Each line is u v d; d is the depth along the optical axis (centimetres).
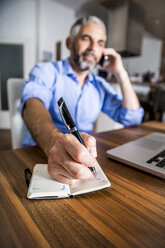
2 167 40
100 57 97
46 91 76
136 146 53
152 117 321
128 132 77
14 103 95
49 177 33
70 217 25
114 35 369
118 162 46
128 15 338
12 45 341
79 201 29
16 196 29
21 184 33
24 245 20
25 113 60
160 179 38
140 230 23
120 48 364
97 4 377
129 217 26
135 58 665
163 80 398
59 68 95
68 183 31
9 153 48
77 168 28
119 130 81
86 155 28
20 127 96
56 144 32
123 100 98
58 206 27
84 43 93
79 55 94
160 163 42
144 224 24
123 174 40
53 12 367
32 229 22
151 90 334
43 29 357
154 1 320
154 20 414
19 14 336
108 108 111
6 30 336
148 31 519
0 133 313
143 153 47
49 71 90
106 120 215
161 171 38
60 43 329
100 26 94
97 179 34
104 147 56
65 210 26
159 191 33
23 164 42
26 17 340
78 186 32
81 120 100
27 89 70
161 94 283
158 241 22
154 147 52
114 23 365
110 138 67
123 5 342
